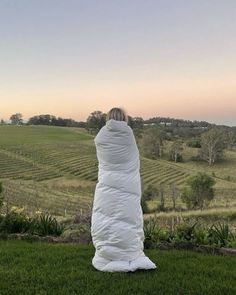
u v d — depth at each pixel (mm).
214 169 121125
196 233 9312
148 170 111250
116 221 6887
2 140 144375
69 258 7926
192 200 57344
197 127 184000
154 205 55000
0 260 7855
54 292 6227
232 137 157875
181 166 120750
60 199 67125
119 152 6844
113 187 6875
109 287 6387
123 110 6969
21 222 10492
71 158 117125
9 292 6258
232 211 30797
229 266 7453
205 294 6102
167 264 7457
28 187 80250
